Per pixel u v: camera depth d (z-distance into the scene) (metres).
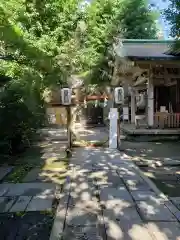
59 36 13.45
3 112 7.79
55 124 18.73
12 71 8.66
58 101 9.86
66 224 3.43
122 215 3.67
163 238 3.05
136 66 11.43
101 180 5.39
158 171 6.38
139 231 3.22
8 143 8.27
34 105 8.84
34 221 3.62
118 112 9.40
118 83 16.89
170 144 10.30
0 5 5.88
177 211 3.80
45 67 9.07
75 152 8.55
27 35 9.86
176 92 12.84
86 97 11.02
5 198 4.48
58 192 4.78
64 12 13.65
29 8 11.84
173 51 10.21
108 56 19.67
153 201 4.20
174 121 11.93
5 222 3.61
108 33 20.83
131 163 6.92
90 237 3.09
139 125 12.81
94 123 19.84
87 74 18.16
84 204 4.09
